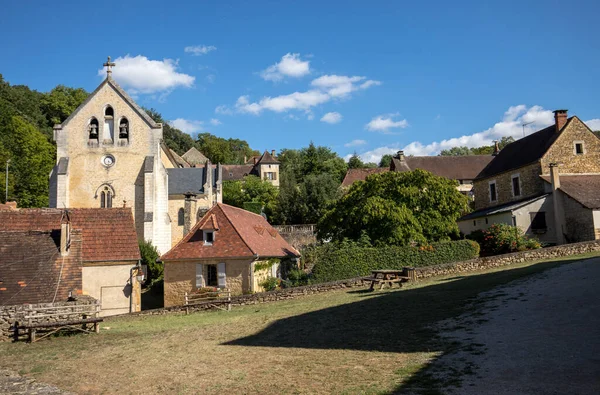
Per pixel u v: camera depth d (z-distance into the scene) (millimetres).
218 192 48562
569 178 36531
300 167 87312
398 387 8141
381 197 31609
